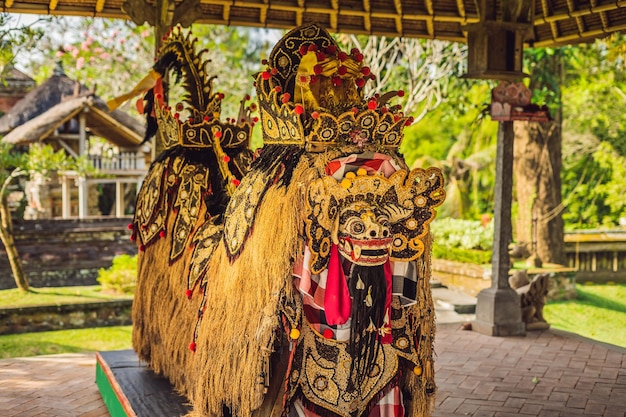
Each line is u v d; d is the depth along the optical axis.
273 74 3.54
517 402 5.27
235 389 3.32
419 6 7.06
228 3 6.35
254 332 3.23
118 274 11.38
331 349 3.27
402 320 3.40
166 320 4.37
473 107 13.55
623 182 15.03
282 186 3.24
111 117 17.14
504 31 6.81
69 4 6.25
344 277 3.20
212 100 4.78
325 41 3.64
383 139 3.29
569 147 15.36
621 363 6.26
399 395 3.41
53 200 18.33
